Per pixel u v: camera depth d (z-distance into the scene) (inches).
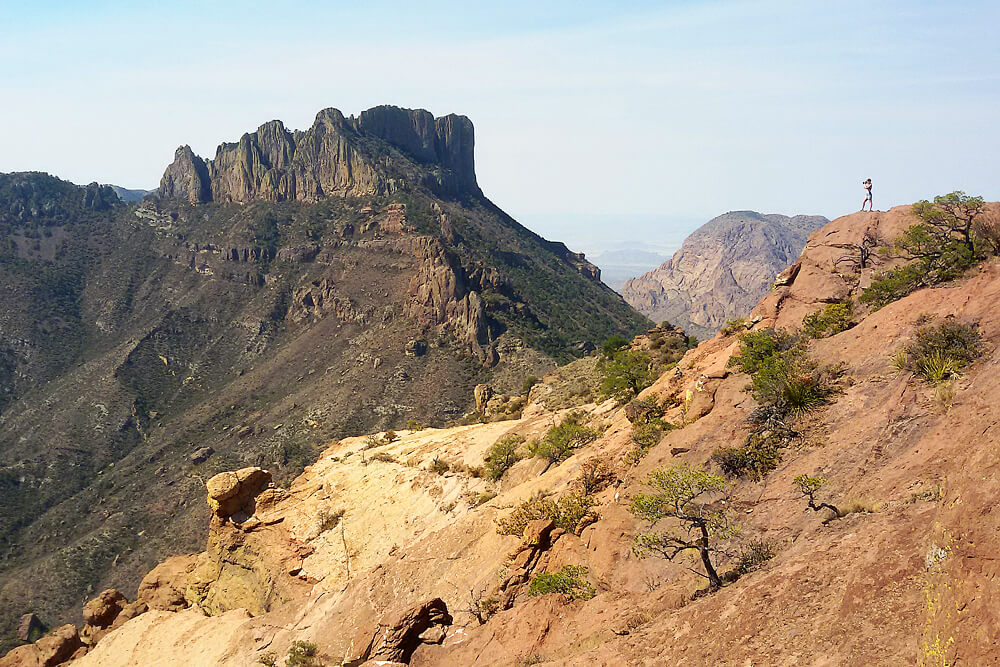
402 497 1895.9
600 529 873.5
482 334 6742.1
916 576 386.0
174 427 7637.8
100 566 5152.6
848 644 381.4
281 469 5575.8
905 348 749.9
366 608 1331.2
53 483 7160.4
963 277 925.8
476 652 742.5
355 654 860.6
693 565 679.7
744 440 816.3
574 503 1057.5
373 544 1769.2
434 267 7219.5
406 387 6269.7
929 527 416.8
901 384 700.7
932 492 495.5
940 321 764.6
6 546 6151.6
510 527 1184.8
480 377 6309.1
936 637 325.1
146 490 6225.4
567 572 834.8
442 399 6028.5
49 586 4933.6
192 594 1999.3
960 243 970.1
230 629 1707.7
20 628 4505.4
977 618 303.6
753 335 1104.8
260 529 1966.0
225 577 1936.5
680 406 1242.6
